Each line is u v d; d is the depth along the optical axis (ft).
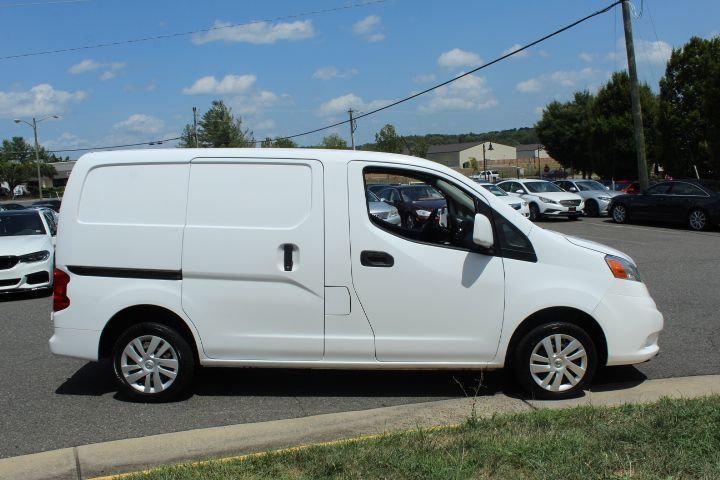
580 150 160.56
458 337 16.48
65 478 12.76
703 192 61.52
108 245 16.72
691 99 95.45
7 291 33.45
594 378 18.34
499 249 16.51
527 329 16.58
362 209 16.40
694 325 24.06
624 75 116.98
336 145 217.36
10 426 15.70
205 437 14.62
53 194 239.30
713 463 11.39
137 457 13.64
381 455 12.23
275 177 16.52
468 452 12.19
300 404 16.85
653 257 42.09
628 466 11.43
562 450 12.09
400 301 16.37
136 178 16.81
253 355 16.71
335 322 16.46
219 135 180.14
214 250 16.43
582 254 16.65
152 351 17.02
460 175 16.83
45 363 21.26
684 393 16.69
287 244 16.34
